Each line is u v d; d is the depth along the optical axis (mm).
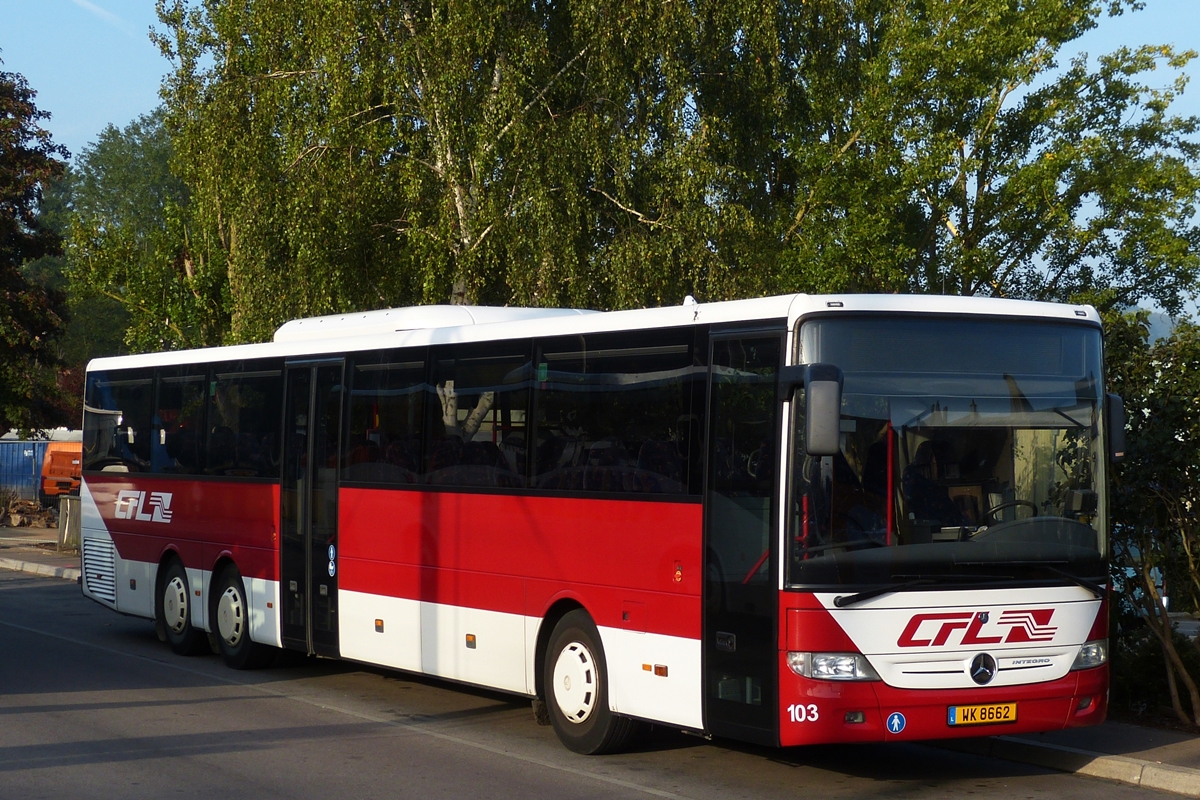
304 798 8320
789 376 8000
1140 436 10523
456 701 12219
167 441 15828
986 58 23516
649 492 9148
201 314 30312
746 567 8297
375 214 23844
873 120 23219
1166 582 11156
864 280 23281
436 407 11453
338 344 12859
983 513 8289
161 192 83312
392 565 11812
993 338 8484
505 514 10508
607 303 22953
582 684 9688
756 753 9859
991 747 9820
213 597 14648
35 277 83562
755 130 25141
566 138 22094
